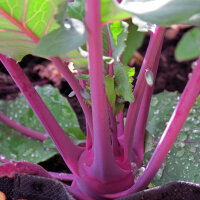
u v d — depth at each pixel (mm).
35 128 386
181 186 219
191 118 321
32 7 181
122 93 224
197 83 182
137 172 268
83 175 247
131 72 221
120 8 143
